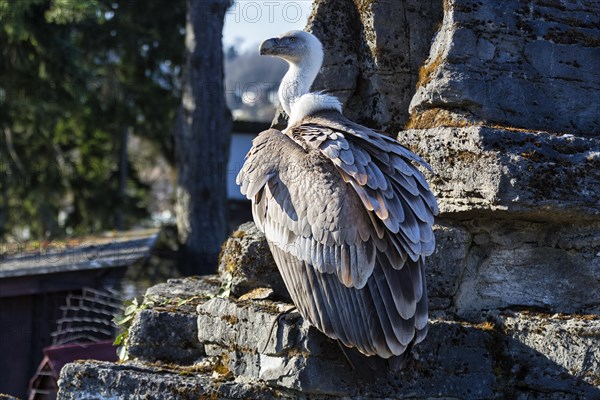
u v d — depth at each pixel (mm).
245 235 7660
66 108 28641
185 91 24891
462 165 7055
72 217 32375
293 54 7477
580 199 6809
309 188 6262
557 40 7691
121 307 17578
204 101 24641
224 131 24891
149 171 39656
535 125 7520
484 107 7445
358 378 6555
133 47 32031
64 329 20422
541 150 6871
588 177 6840
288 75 7551
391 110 8234
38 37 27250
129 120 32469
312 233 6195
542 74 7621
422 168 7328
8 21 25625
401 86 8258
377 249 6098
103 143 34281
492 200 6836
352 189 6203
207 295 8602
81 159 33250
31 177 29609
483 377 6789
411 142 7441
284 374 6574
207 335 7477
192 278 9516
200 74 24641
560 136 6980
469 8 7609
